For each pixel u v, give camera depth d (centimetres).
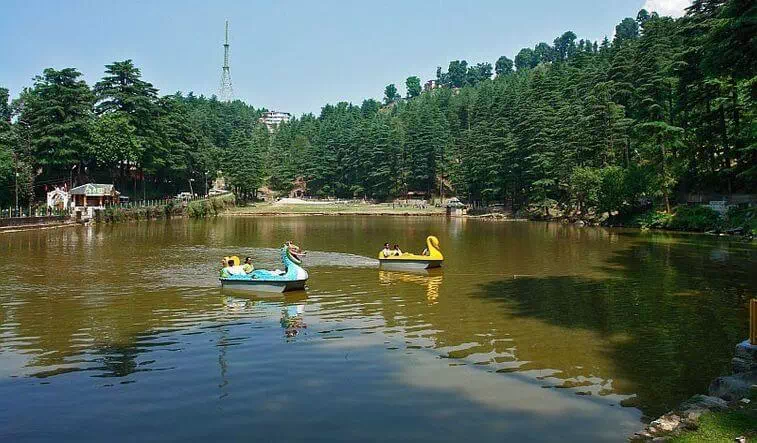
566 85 9900
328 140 14238
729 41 1956
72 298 1981
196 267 2797
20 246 3784
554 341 1430
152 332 1511
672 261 3033
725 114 5559
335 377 1149
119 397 1035
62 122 7031
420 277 2509
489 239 4678
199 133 11069
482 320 1664
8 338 1443
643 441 838
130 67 8131
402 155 12394
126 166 8594
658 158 5762
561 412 977
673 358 1291
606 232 5388
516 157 8731
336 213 9838
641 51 7475
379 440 862
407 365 1228
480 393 1064
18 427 905
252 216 9256
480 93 14950
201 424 918
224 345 1384
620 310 1806
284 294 2083
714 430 807
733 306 1859
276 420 934
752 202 5025
